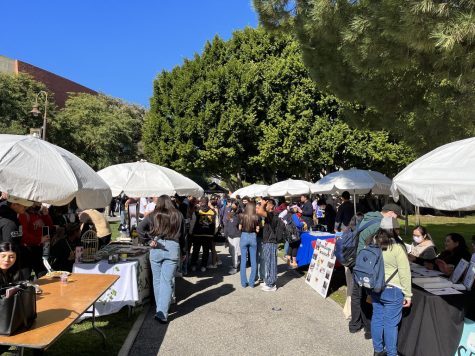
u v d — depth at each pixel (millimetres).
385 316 4426
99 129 33844
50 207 8102
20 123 28453
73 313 3436
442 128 7223
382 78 8297
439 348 4090
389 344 4363
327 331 5586
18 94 28625
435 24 4906
